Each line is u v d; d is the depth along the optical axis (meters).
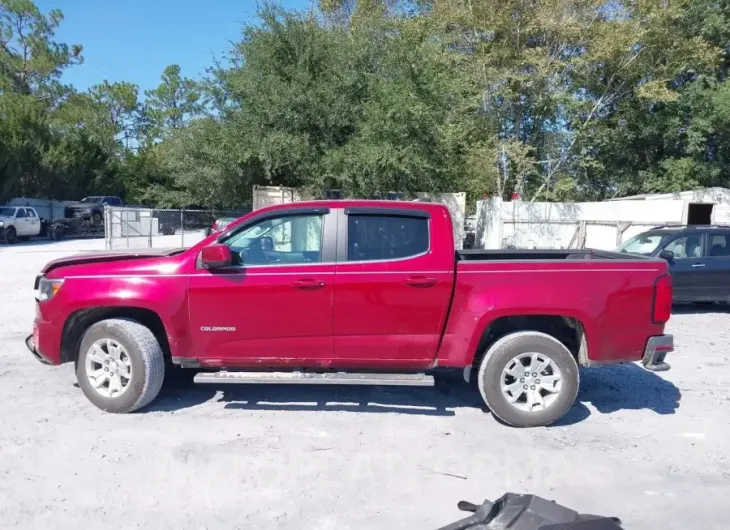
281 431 5.03
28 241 29.28
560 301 5.15
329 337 5.27
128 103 54.12
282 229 5.43
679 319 10.59
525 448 4.77
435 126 16.89
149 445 4.68
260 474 4.21
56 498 3.83
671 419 5.50
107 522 3.56
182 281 5.30
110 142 50.00
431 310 5.21
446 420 5.38
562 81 23.16
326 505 3.81
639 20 22.27
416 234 5.32
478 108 22.36
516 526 2.86
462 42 22.97
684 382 6.70
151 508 3.72
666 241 11.02
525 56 22.09
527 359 5.24
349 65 18.86
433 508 3.80
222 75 21.25
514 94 22.05
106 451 4.55
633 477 4.29
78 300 5.34
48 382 6.28
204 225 27.27
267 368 5.52
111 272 5.40
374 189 17.53
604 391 6.34
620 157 27.27
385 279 5.19
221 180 21.56
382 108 17.02
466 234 21.44
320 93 18.47
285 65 19.77
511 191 24.17
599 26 22.19
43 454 4.49
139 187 47.91
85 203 35.84
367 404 5.79
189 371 6.79
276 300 5.23
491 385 5.17
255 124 19.16
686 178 25.22
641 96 23.00
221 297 5.26
